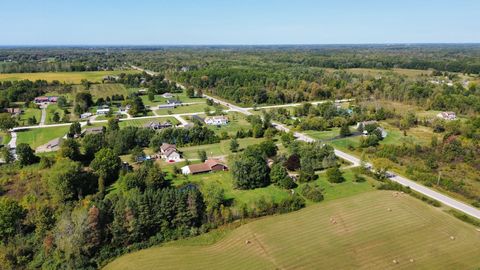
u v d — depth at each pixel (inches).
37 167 3543.3
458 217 2620.6
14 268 2100.1
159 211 2381.9
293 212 2664.9
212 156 4045.3
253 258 2118.6
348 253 2140.7
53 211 2642.7
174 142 4426.7
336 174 3270.2
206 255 2172.7
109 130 4576.8
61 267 2060.8
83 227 2164.1
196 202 2490.2
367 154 4114.2
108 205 2409.0
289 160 3572.8
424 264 2042.3
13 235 2343.8
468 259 2091.5
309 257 2107.5
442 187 3171.8
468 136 4402.1
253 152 3617.1
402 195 2923.2
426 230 2389.3
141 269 2049.7
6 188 3065.9
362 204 2755.9
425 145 4274.1
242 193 3048.7
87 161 3789.4
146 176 3019.2
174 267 2060.8
